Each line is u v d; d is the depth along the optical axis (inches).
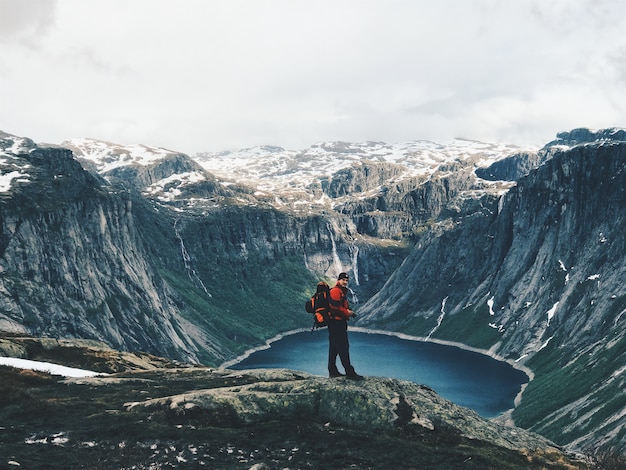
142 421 1149.1
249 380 1519.4
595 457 1167.0
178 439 1067.9
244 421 1155.9
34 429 1115.3
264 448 1047.6
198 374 1702.8
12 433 1090.1
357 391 1189.7
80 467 936.3
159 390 1424.7
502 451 1115.3
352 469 978.7
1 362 1845.5
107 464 954.7
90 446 1035.9
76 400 1305.4
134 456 984.3
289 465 984.9
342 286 1230.3
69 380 1501.0
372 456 1028.5
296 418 1167.6
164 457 995.3
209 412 1165.1
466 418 1221.1
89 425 1136.2
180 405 1182.3
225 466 975.0
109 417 1175.6
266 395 1200.8
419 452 1055.0
